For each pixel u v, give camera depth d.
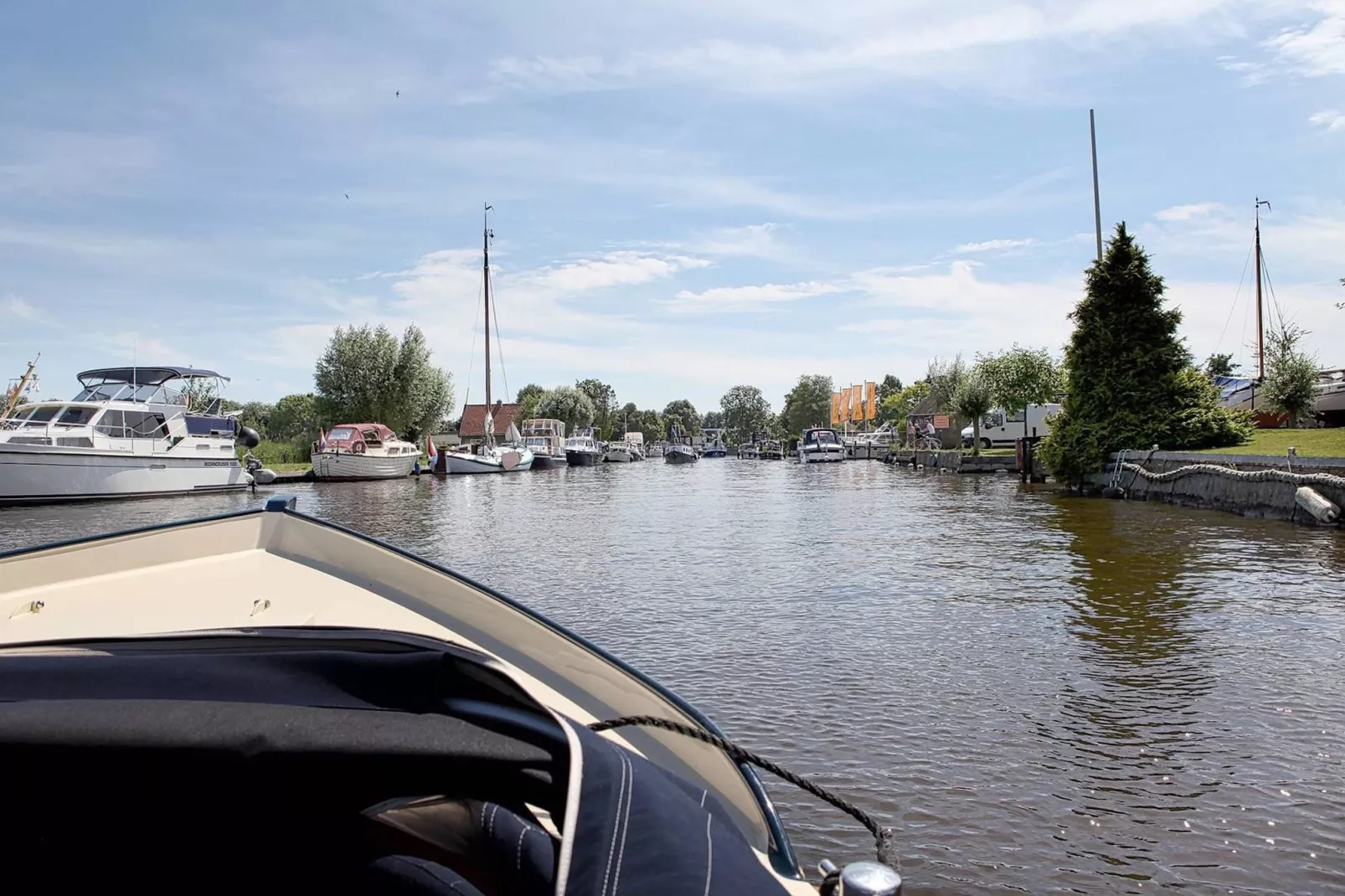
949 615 8.93
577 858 1.76
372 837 2.05
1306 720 5.87
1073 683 6.70
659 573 11.91
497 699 2.34
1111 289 24.61
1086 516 18.41
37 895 2.10
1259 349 42.41
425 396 53.28
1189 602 9.30
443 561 13.27
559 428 64.44
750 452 94.62
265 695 2.37
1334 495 15.14
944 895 3.92
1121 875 4.07
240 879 2.09
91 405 27.23
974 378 43.50
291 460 50.50
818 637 8.14
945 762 5.29
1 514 22.75
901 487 30.61
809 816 4.62
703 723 3.00
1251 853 4.24
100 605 3.41
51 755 1.97
